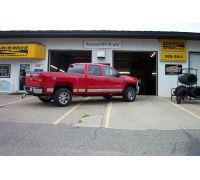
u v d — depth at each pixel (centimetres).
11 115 991
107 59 1931
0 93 1886
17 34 1858
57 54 2239
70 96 1255
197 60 1980
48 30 1847
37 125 827
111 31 1844
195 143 651
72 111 1103
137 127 823
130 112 1105
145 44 1942
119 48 1934
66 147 608
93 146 619
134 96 1502
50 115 1005
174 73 1938
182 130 788
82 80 1296
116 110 1149
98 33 1845
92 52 1938
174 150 596
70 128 791
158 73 1938
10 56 1859
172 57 1939
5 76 1950
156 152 580
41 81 1169
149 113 1091
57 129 777
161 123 892
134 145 630
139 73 3142
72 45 1947
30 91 1223
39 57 1870
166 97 1831
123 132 752
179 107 1291
